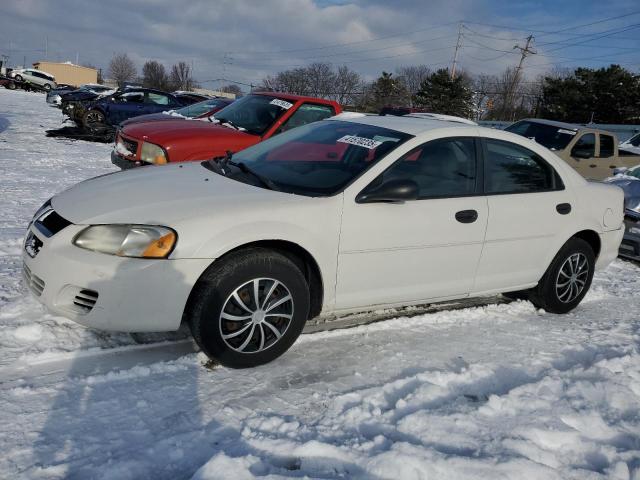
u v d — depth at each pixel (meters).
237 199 3.36
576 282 4.84
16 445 2.47
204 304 3.11
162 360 3.35
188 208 3.21
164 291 3.04
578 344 4.09
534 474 2.52
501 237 4.19
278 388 3.17
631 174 8.41
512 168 4.34
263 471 2.41
